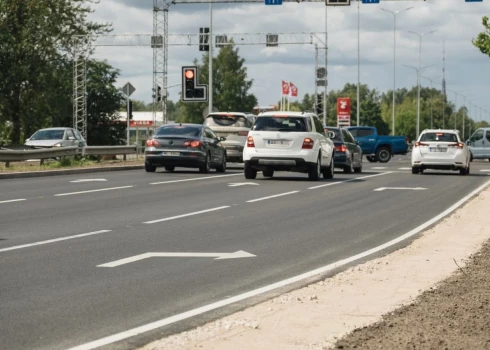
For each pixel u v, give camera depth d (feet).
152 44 271.28
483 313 33.30
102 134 402.72
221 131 165.07
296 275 44.80
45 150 151.12
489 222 71.72
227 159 165.17
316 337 29.76
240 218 72.33
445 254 52.11
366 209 82.38
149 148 140.36
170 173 139.95
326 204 86.69
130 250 53.01
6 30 268.82
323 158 128.06
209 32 244.63
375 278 42.91
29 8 271.49
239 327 31.32
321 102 299.17
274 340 29.30
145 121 506.89
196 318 34.04
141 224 67.00
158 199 89.04
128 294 39.01
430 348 27.81
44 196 91.25
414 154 152.46
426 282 41.68
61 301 37.24
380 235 62.64
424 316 32.78
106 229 63.52
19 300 37.40
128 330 31.81
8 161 140.56
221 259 50.01
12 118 274.98
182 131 141.18
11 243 55.67
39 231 61.93
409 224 70.13
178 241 57.41
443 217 75.82
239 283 42.24
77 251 52.39
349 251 54.19
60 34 274.77
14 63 268.21
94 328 32.12
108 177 126.72
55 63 276.41
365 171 165.07
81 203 83.87
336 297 37.63
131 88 204.95
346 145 151.43
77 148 164.76
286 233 62.90
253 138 123.54
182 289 40.42
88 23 279.28
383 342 28.55
